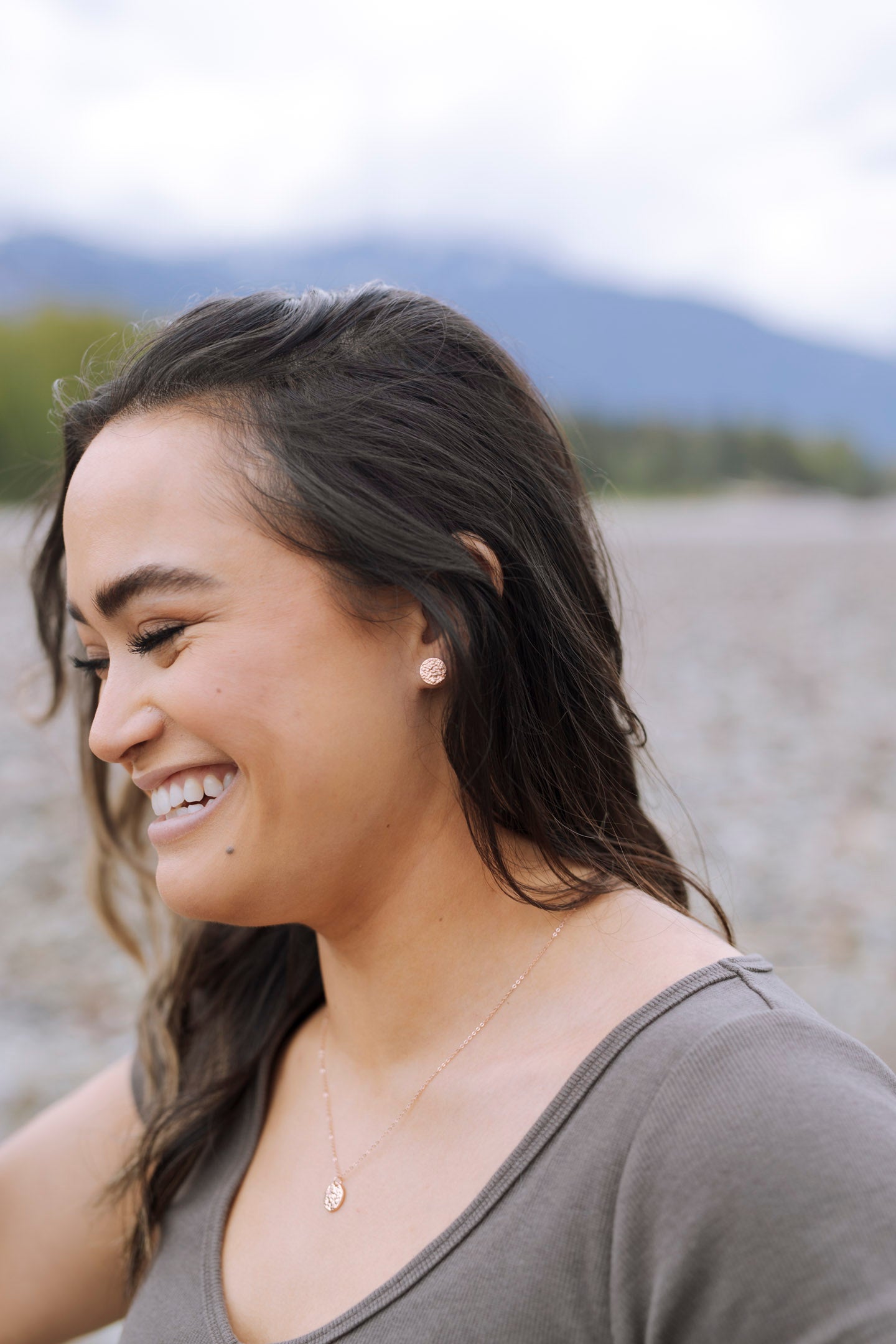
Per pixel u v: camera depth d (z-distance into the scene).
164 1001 1.66
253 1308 1.25
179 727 1.22
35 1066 4.54
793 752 9.11
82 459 1.30
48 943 5.88
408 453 1.27
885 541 29.16
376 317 1.35
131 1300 1.54
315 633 1.20
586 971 1.22
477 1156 1.17
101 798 1.92
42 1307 1.66
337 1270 1.20
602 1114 1.08
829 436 52.03
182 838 1.25
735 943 1.50
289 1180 1.34
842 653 13.08
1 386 25.38
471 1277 1.08
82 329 28.12
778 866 6.58
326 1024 1.49
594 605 1.46
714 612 15.83
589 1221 1.05
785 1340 0.91
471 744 1.25
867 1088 1.02
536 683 1.33
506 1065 1.21
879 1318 0.87
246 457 1.22
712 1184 0.97
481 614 1.26
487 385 1.38
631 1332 1.01
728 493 45.22
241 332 1.30
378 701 1.23
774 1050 1.04
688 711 10.40
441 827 1.28
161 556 1.21
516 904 1.28
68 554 1.30
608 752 1.40
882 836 7.11
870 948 5.34
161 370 1.29
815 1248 0.92
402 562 1.21
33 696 2.15
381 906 1.29
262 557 1.20
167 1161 1.47
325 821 1.22
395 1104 1.28
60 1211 1.66
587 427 46.41
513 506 1.33
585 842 1.33
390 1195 1.21
